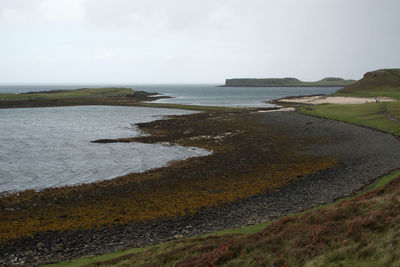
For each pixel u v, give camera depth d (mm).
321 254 11312
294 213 19781
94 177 29594
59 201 23094
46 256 15602
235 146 41656
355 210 14578
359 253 10633
